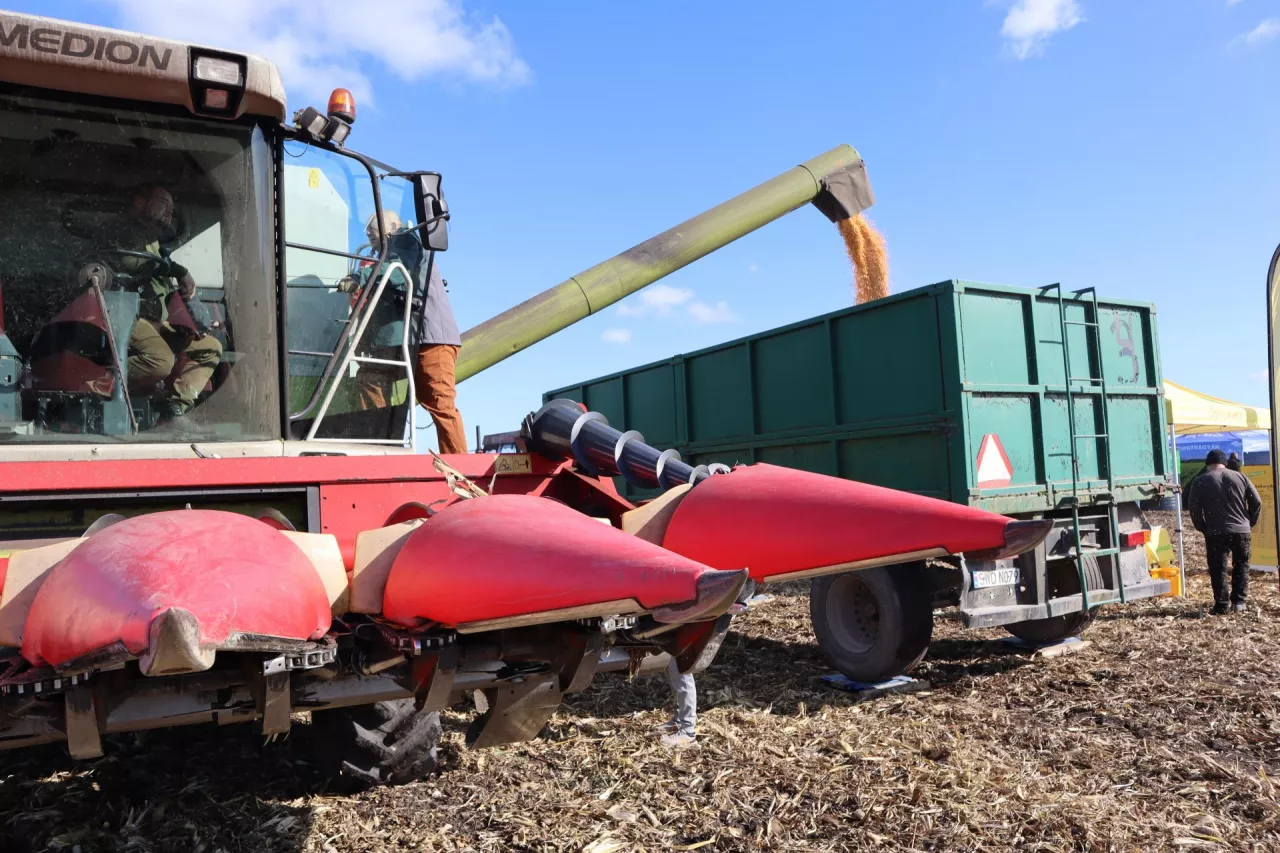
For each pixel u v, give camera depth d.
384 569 2.65
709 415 8.65
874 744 4.59
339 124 3.73
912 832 3.46
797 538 3.10
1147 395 7.36
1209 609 8.58
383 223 4.03
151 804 3.67
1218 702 5.28
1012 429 6.34
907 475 6.47
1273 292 5.28
